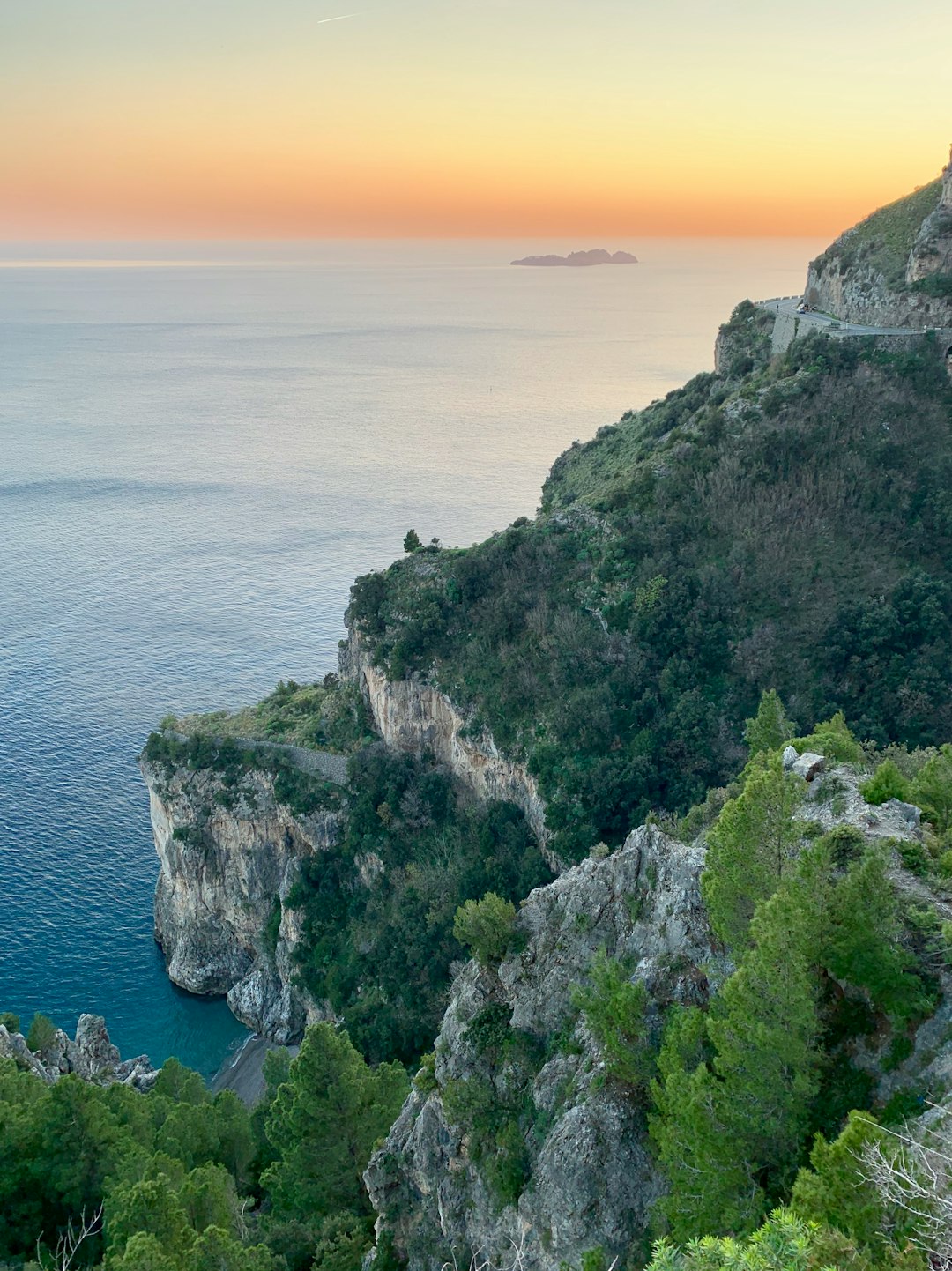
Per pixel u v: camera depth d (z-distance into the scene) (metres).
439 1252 40.44
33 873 109.06
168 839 100.62
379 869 92.38
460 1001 45.94
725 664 84.00
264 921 98.69
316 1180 53.22
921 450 89.12
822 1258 20.36
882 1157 22.16
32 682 146.50
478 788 92.50
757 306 129.50
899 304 99.81
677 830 51.84
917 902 30.94
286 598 179.62
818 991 29.58
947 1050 27.28
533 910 45.66
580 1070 37.00
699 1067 29.38
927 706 77.00
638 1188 32.88
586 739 83.12
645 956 38.69
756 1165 28.06
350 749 101.62
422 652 96.75
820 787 39.00
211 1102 67.06
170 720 110.38
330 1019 89.06
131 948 102.12
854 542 86.94
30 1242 49.94
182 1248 42.06
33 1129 52.75
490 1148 39.03
